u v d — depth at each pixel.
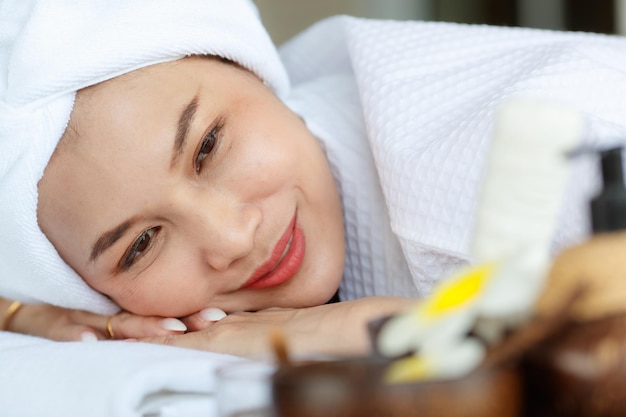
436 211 0.88
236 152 0.98
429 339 0.37
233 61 1.08
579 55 0.92
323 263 1.03
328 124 1.12
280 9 2.70
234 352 0.85
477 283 0.38
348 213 1.10
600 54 1.01
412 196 0.91
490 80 0.99
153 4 1.00
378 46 1.11
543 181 0.39
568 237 0.70
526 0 2.77
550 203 0.39
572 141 0.38
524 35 1.09
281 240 1.00
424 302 0.40
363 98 1.07
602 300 0.38
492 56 1.06
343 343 0.73
